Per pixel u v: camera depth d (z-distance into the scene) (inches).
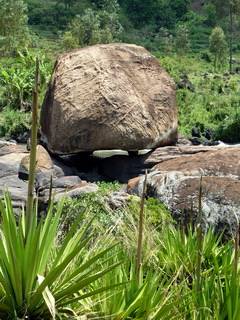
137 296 181.5
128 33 3371.1
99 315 181.0
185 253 229.6
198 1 3860.7
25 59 1154.7
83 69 547.8
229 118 1076.5
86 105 527.2
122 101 530.6
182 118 1074.7
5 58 1616.6
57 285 175.0
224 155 413.7
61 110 533.6
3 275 173.3
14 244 170.1
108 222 308.8
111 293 183.8
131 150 529.7
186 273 227.0
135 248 226.8
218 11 3272.6
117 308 182.1
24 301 173.6
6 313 174.7
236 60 2437.3
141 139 525.7
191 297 190.9
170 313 180.2
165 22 3624.5
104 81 535.8
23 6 1891.0
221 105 1180.5
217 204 344.2
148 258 220.5
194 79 1574.8
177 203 353.7
